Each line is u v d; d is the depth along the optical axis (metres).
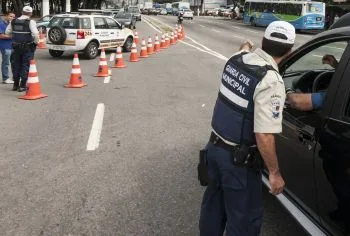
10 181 5.14
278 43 2.82
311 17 40.50
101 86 11.56
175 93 10.68
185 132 7.28
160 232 4.03
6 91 10.55
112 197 4.75
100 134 7.07
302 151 3.42
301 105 3.42
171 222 4.21
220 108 2.94
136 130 7.35
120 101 9.64
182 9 72.38
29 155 6.04
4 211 4.40
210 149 3.00
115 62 15.60
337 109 3.10
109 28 19.09
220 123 2.92
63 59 17.64
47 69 14.68
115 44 19.67
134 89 11.16
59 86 11.46
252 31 41.12
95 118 8.06
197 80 12.70
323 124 3.18
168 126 7.63
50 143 6.57
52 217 4.29
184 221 4.23
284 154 3.77
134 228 4.10
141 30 37.25
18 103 9.29
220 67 15.65
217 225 3.22
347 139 2.90
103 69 13.27
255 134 2.75
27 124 7.62
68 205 4.55
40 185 5.04
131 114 8.45
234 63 2.88
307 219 3.37
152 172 5.46
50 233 3.99
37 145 6.47
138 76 13.42
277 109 2.71
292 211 3.54
